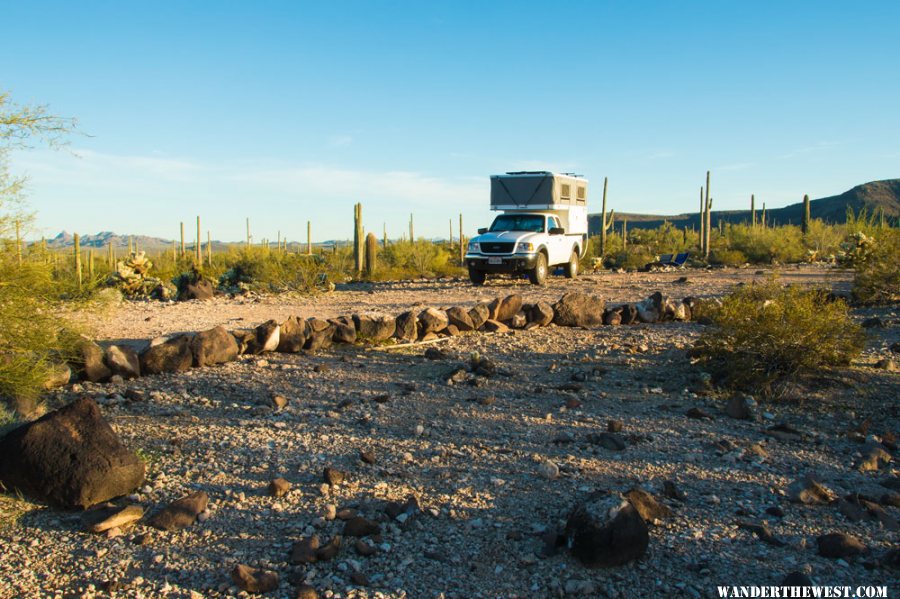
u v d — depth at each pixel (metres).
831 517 4.04
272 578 3.29
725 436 5.52
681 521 3.96
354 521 3.81
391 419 5.98
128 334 10.52
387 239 40.06
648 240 45.19
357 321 9.55
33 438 4.22
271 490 4.36
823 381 6.83
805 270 22.45
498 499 4.29
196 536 3.81
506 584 3.32
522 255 17.97
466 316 10.26
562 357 8.51
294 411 6.24
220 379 7.41
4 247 5.72
